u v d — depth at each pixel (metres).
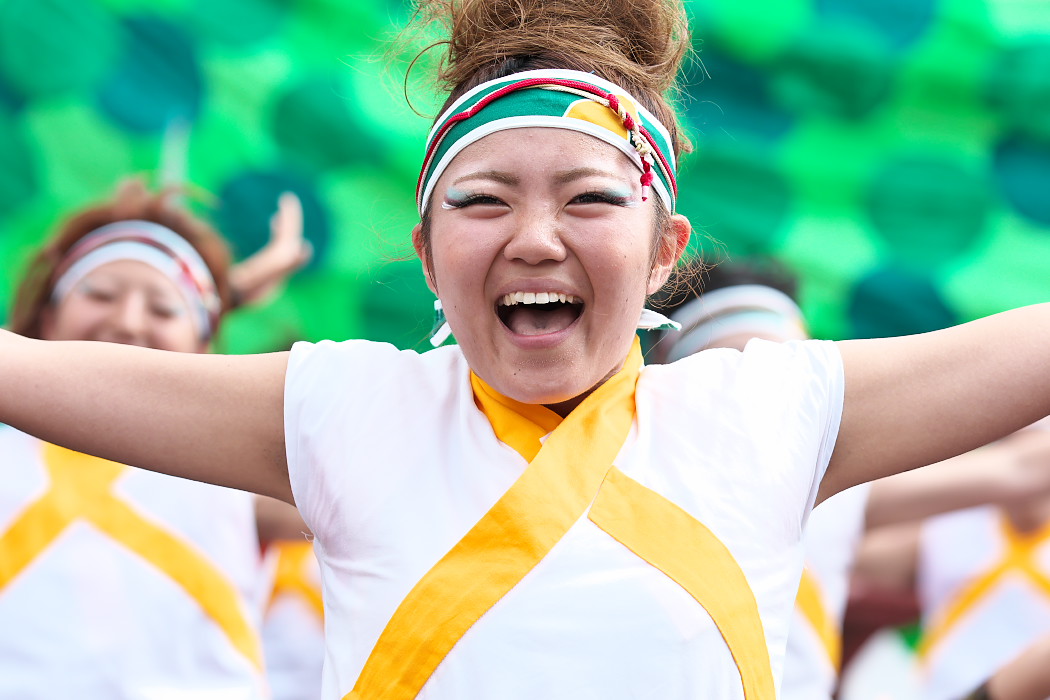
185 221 11.56
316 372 5.36
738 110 13.62
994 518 11.80
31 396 5.17
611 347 5.16
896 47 13.61
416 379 5.37
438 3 6.20
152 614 9.75
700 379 5.42
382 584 4.85
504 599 4.74
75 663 9.52
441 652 4.69
